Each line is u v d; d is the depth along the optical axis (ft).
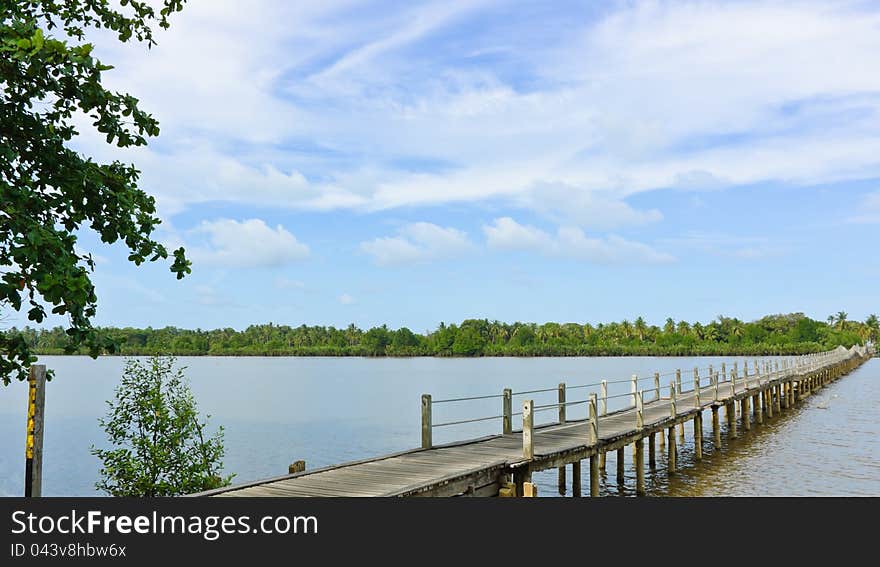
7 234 20.10
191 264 25.04
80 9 26.99
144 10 27.76
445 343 577.02
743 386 104.94
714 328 516.32
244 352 586.04
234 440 104.27
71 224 23.45
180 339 573.33
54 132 23.47
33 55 19.16
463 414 142.00
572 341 545.03
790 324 526.57
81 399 189.67
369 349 589.32
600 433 55.77
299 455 91.25
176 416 41.78
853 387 178.91
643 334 540.11
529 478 41.42
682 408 76.59
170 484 40.14
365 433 112.06
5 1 21.65
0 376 23.67
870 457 78.74
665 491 62.03
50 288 18.31
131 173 26.50
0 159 22.08
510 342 575.38
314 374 319.06
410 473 36.65
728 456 80.59
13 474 80.38
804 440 91.71
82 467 84.69
